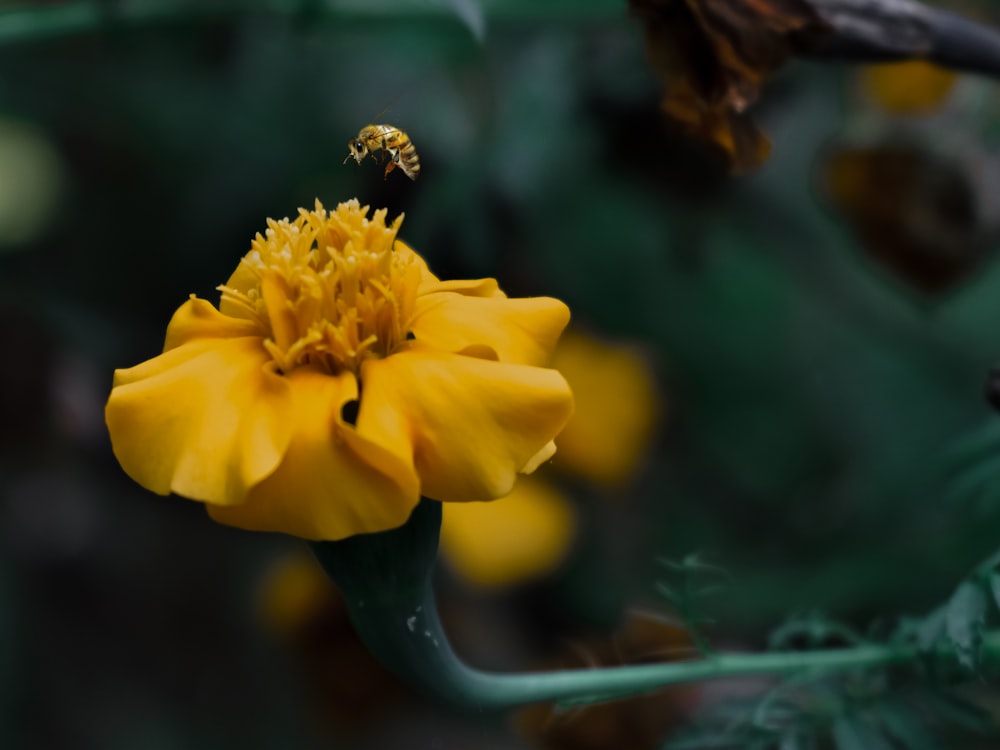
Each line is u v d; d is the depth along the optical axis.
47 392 0.54
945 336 0.64
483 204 0.52
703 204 0.55
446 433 0.33
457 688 0.36
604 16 0.48
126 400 0.34
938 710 0.39
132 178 0.58
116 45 0.55
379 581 0.35
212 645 0.65
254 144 0.56
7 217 0.57
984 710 0.38
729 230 0.59
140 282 0.57
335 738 0.54
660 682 0.38
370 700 0.51
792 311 0.66
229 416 0.33
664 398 0.63
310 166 0.56
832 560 0.53
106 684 0.63
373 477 0.33
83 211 0.58
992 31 0.40
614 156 0.53
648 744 0.45
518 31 0.53
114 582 0.63
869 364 0.66
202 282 0.57
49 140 0.58
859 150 0.49
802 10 0.40
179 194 0.57
